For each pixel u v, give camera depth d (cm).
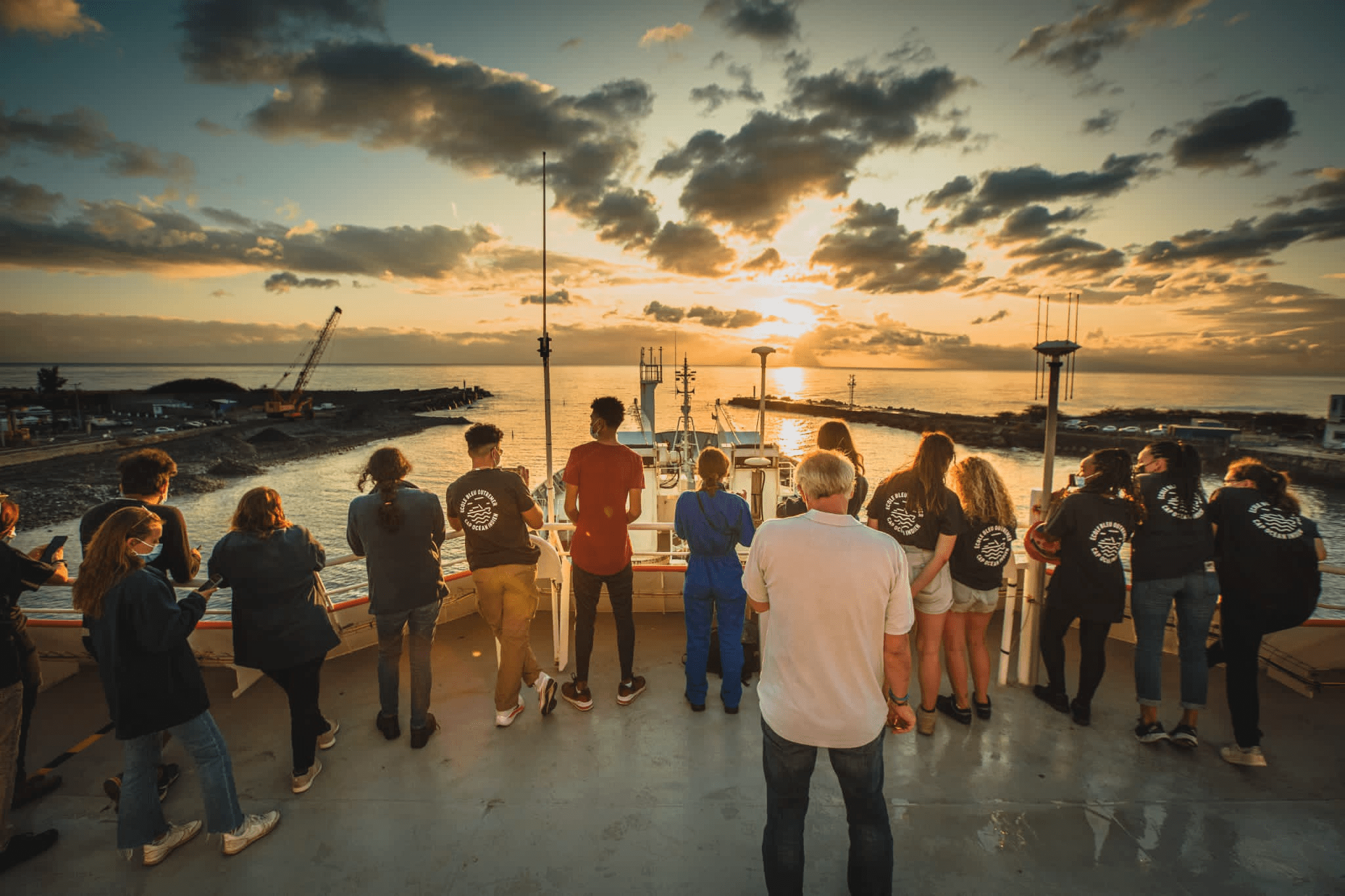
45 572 274
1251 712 309
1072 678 414
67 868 252
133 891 240
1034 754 326
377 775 310
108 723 360
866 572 201
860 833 211
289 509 5541
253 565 273
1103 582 334
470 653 447
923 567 327
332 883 244
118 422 10444
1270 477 313
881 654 210
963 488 340
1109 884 240
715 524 344
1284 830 270
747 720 360
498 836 269
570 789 299
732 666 360
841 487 212
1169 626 443
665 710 371
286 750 332
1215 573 325
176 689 242
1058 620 357
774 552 210
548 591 522
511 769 314
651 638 475
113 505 281
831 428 366
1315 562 299
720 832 270
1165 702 382
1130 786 300
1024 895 235
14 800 288
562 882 243
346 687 401
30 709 285
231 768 262
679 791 297
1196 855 255
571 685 374
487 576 341
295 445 9212
